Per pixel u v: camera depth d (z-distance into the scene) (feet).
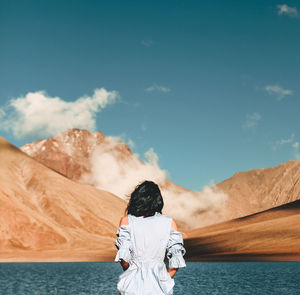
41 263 232.53
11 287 90.33
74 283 98.84
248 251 275.80
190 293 77.77
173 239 14.67
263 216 504.02
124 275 14.30
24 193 452.35
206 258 256.32
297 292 78.38
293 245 275.18
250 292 78.79
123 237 14.49
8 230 368.48
